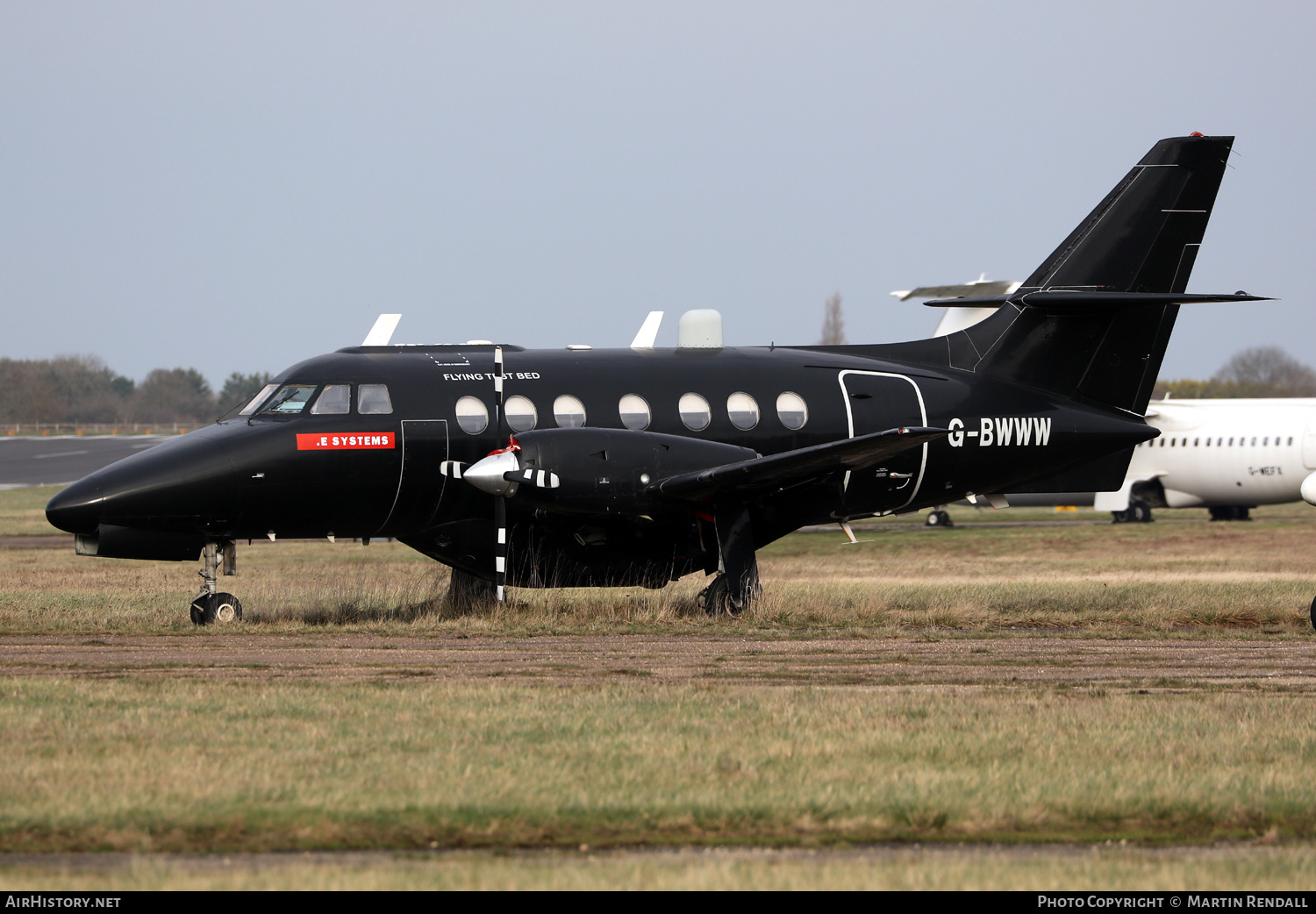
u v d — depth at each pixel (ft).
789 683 137.90
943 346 234.79
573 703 121.08
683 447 196.03
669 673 144.36
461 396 205.67
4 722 110.63
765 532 221.46
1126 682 140.05
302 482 196.75
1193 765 99.30
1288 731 110.73
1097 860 78.02
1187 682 140.05
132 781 91.15
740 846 80.74
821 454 186.29
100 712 115.03
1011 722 113.91
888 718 115.55
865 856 78.79
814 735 108.06
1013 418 230.27
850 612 206.80
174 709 116.78
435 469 202.39
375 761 97.81
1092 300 222.48
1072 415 234.17
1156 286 234.17
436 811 85.30
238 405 206.80
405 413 201.67
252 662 149.89
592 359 217.36
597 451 191.62
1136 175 232.32
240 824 82.23
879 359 231.71
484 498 205.57
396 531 207.41
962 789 91.81
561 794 89.56
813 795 90.07
